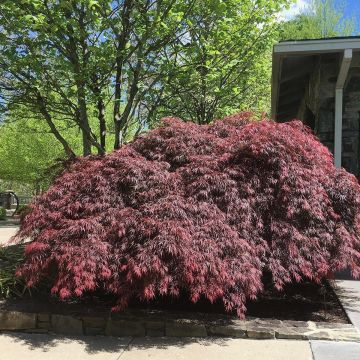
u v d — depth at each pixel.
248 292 4.79
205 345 4.70
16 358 4.47
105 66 8.53
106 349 4.66
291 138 5.66
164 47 9.13
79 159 6.46
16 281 5.81
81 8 8.25
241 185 5.35
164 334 4.98
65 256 4.75
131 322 5.00
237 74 11.74
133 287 4.71
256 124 5.85
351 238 5.36
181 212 4.92
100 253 4.77
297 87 11.11
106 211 5.19
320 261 5.14
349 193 5.63
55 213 5.25
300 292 6.48
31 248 4.93
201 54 9.49
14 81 9.52
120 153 5.71
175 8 8.78
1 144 26.48
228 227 4.94
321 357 4.33
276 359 4.31
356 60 8.62
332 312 5.62
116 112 9.49
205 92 10.99
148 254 4.57
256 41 10.95
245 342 4.76
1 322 5.19
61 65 8.29
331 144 8.72
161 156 5.76
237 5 10.10
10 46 8.61
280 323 5.09
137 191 5.27
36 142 24.80
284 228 5.12
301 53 8.02
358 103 8.66
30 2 7.52
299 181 5.27
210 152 5.73
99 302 5.63
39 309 5.29
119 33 8.74
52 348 4.70
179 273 4.57
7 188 36.69
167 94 10.53
